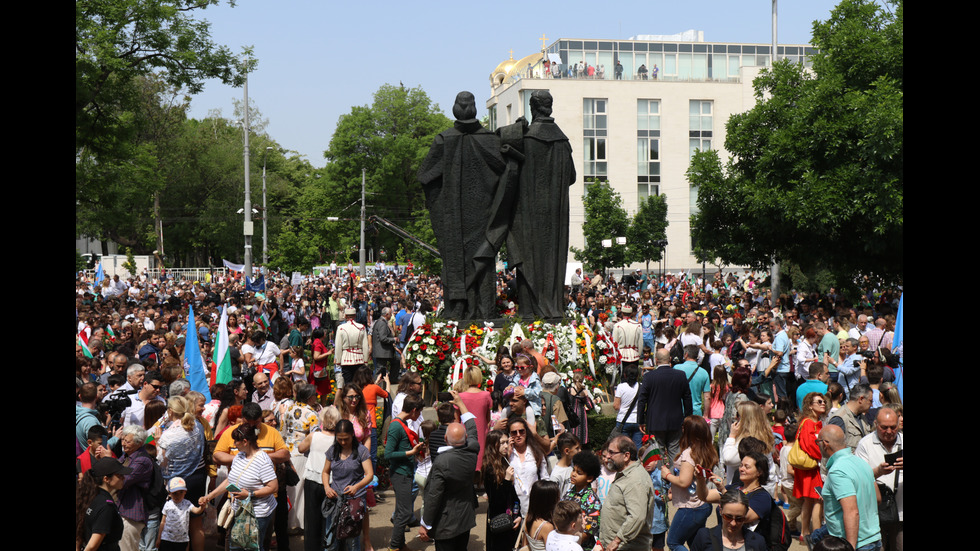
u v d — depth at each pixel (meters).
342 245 75.12
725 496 6.36
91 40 22.20
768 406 10.16
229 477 8.05
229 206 69.69
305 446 9.30
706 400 11.99
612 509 7.01
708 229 27.80
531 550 6.78
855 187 22.20
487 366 14.01
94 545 6.71
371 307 27.53
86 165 25.58
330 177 74.69
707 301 28.17
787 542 6.89
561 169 15.86
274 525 8.74
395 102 74.69
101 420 9.72
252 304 25.39
